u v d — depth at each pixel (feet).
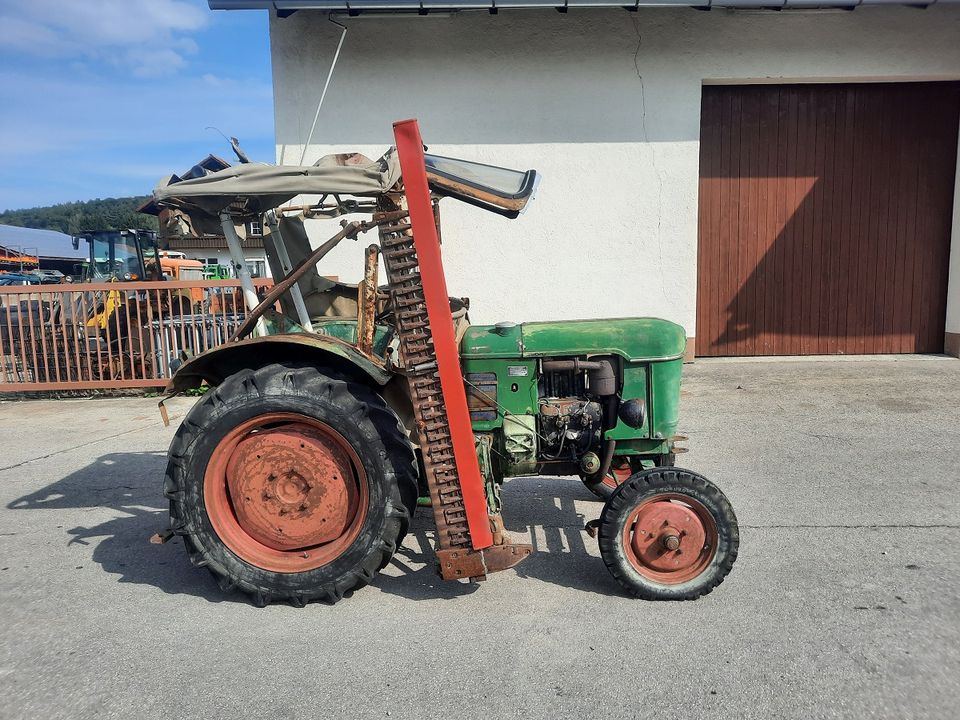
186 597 9.77
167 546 11.66
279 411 9.21
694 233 25.40
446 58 24.68
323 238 24.99
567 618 8.86
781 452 15.60
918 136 26.02
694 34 24.41
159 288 23.43
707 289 26.84
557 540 11.51
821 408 19.26
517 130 25.04
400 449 9.28
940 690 7.15
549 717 6.86
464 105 24.93
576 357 9.98
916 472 14.07
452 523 9.02
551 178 25.23
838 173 26.27
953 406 18.98
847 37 24.38
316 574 9.23
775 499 12.85
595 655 7.95
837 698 7.05
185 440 9.32
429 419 8.82
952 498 12.67
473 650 8.14
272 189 9.28
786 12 24.22
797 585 9.54
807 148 26.13
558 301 25.85
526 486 14.33
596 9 24.27
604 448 10.26
